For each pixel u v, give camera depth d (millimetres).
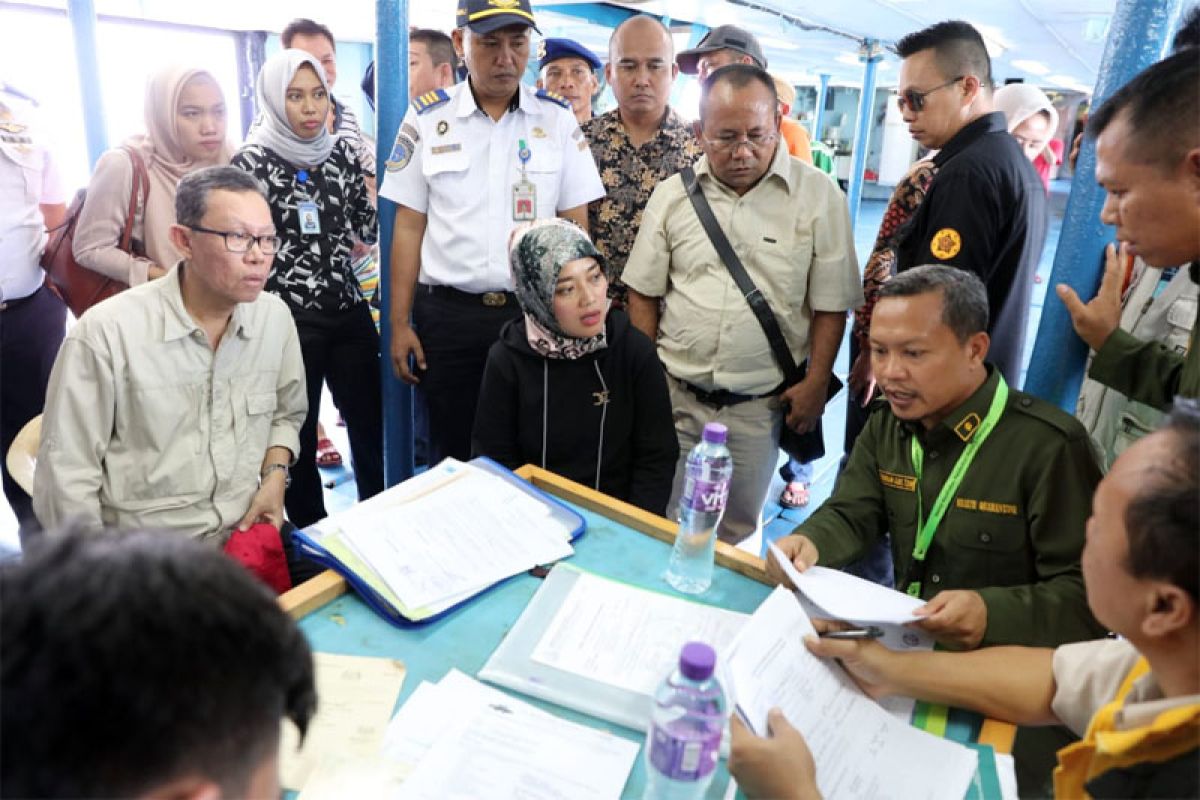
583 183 2324
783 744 826
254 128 2408
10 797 347
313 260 2297
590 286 1654
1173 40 1515
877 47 5363
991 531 1314
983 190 1863
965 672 989
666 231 2160
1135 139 1005
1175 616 639
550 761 892
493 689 1001
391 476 2584
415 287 2373
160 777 362
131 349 1566
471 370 2291
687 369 2139
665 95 2391
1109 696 898
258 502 1765
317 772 857
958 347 1271
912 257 2061
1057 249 1567
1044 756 1228
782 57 7395
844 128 13820
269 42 5402
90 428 1553
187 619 378
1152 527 630
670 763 803
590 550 1336
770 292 2070
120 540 419
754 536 2773
